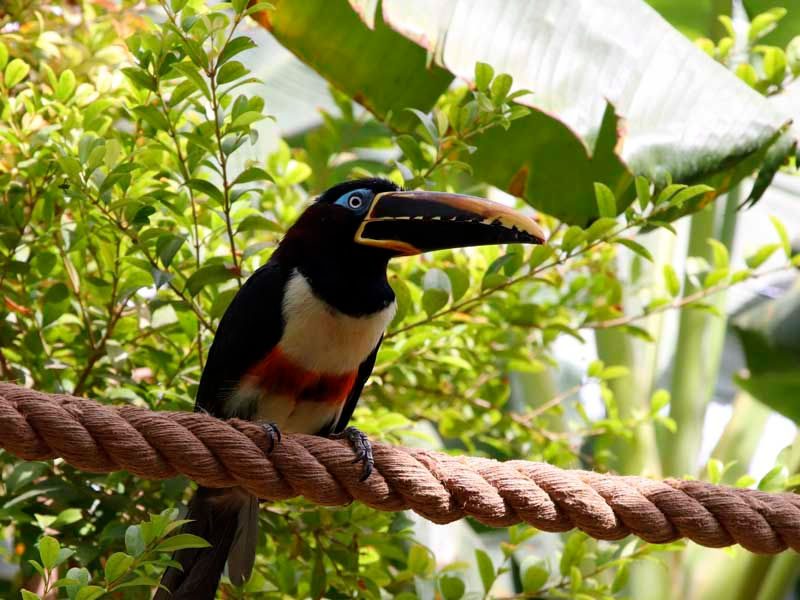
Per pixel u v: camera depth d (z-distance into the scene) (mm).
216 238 8688
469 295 9594
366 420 9180
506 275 8508
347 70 9219
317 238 7922
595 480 6766
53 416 6066
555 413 11156
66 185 7867
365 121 11883
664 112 8539
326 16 8969
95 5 10391
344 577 8555
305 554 8672
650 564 11711
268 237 10336
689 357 12562
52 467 8219
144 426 6285
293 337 7852
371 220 7883
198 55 7508
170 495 8109
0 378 8945
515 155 9062
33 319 8570
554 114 8414
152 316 8773
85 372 8602
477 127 8148
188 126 9445
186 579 7707
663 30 8891
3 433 6004
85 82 9859
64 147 8125
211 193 7914
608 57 8633
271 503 8805
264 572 8734
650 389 12586
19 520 7730
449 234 7852
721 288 10039
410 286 9266
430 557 9109
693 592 11664
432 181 8344
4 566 12953
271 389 8094
